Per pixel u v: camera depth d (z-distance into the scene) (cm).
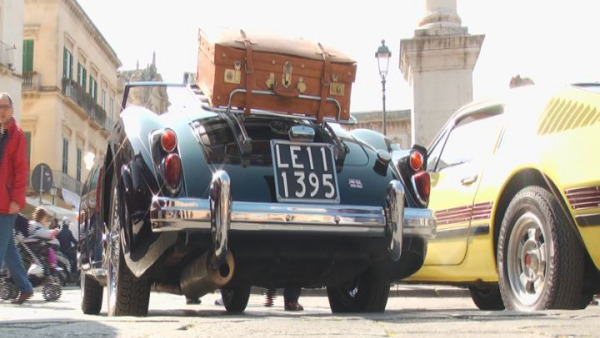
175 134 393
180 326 299
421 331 286
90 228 582
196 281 402
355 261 429
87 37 3822
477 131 573
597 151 421
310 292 1152
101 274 512
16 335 272
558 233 440
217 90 414
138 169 395
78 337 267
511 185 505
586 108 441
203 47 438
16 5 2756
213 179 373
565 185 437
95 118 3962
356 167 423
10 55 2698
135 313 429
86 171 3850
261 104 420
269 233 386
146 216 385
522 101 520
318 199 400
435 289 1048
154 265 399
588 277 474
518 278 480
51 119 3319
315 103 432
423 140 1423
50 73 3334
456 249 564
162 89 484
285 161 404
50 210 2439
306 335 272
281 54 422
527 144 487
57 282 1034
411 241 423
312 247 411
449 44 1425
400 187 399
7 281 955
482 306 678
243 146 399
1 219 496
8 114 498
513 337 269
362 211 399
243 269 420
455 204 567
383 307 481
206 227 373
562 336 273
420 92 1434
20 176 499
